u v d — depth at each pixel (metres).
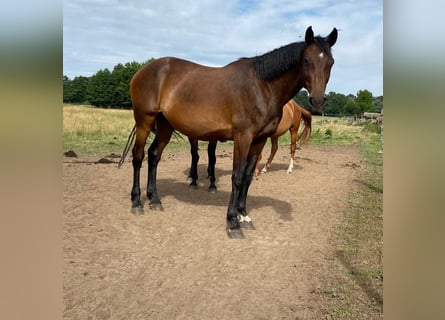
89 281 3.25
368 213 5.65
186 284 3.28
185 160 10.21
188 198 6.21
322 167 10.01
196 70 4.68
